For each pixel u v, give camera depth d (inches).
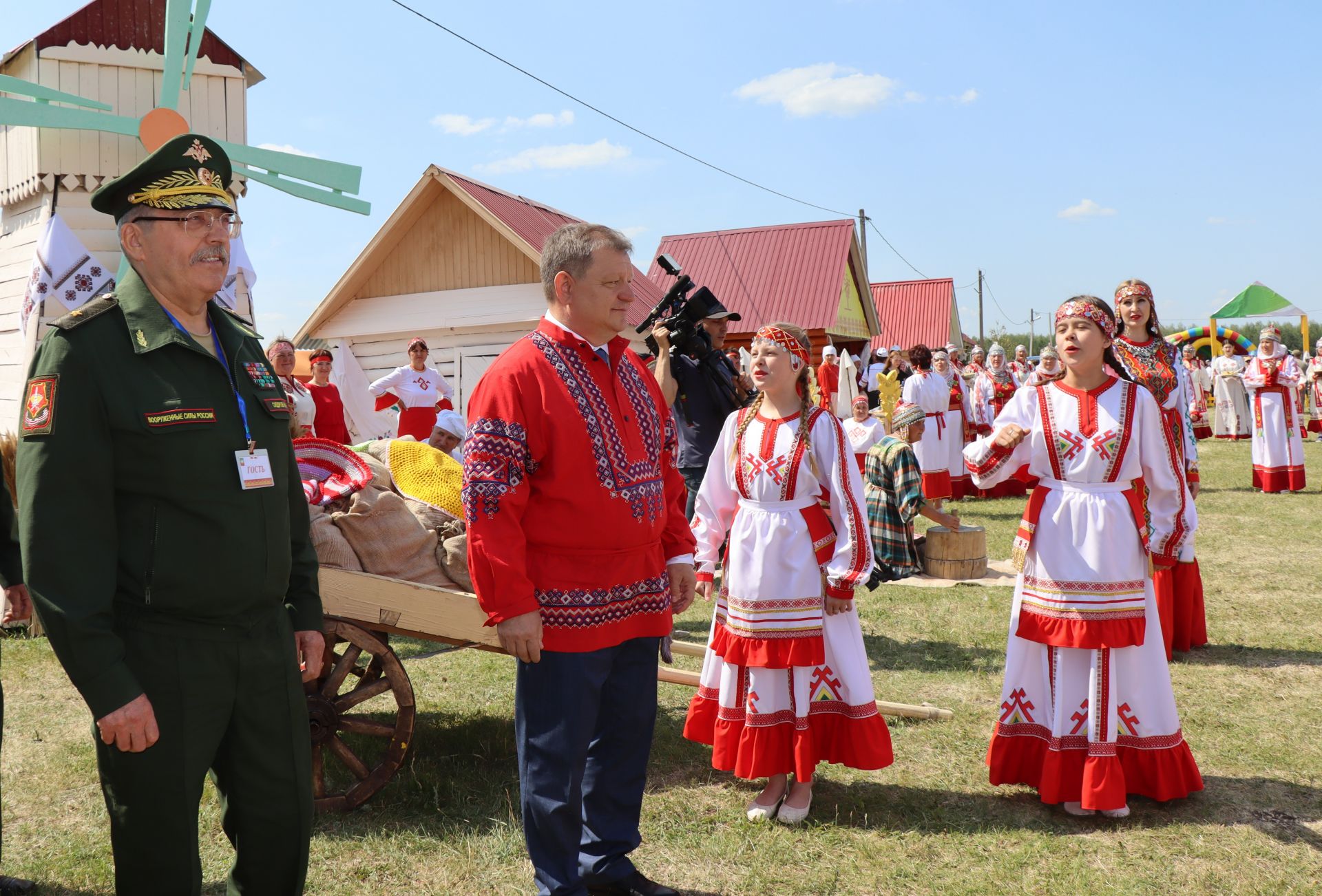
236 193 407.2
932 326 1581.0
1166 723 149.3
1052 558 148.0
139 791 90.9
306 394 313.3
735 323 989.8
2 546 112.7
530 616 110.4
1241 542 357.4
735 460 157.2
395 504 157.8
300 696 101.5
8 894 124.9
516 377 112.6
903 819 148.9
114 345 89.9
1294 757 169.2
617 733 124.1
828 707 149.8
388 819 149.6
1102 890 127.4
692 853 139.3
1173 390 223.0
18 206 397.7
